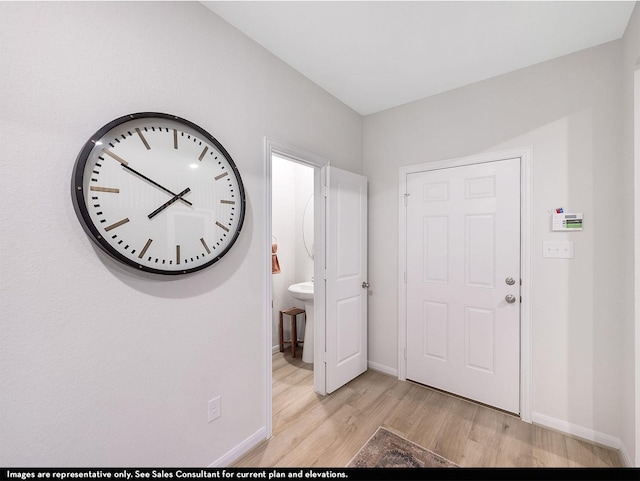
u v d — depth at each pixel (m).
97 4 1.14
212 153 1.49
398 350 2.62
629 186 1.57
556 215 1.88
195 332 1.46
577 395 1.83
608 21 1.60
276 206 3.35
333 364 2.37
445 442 1.79
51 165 1.03
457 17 1.58
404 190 2.58
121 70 1.20
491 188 2.15
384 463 1.63
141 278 1.26
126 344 1.22
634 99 1.49
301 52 1.89
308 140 2.19
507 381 2.08
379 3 1.49
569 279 1.85
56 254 1.04
